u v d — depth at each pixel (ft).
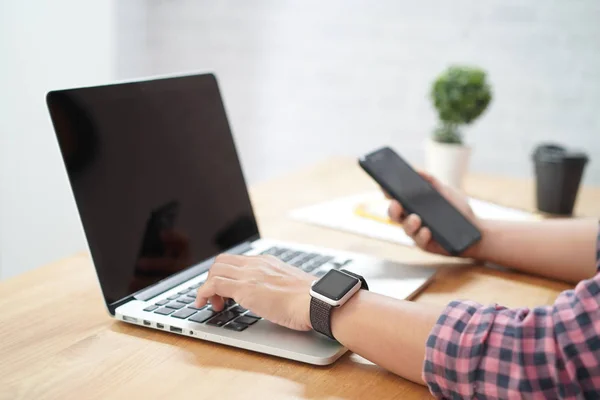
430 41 7.39
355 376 2.54
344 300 2.62
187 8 8.41
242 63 8.34
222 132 3.89
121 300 2.94
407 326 2.52
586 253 3.56
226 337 2.68
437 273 3.65
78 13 6.99
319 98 8.07
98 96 3.12
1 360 2.52
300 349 2.62
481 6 7.09
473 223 3.85
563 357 2.26
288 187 5.18
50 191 6.97
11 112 6.49
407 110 7.66
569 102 6.94
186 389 2.38
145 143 3.32
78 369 2.48
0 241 6.60
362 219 4.42
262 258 2.99
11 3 6.35
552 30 6.87
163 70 8.65
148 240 3.17
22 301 3.06
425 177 4.01
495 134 7.26
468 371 2.35
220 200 3.71
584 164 4.64
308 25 7.93
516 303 3.31
